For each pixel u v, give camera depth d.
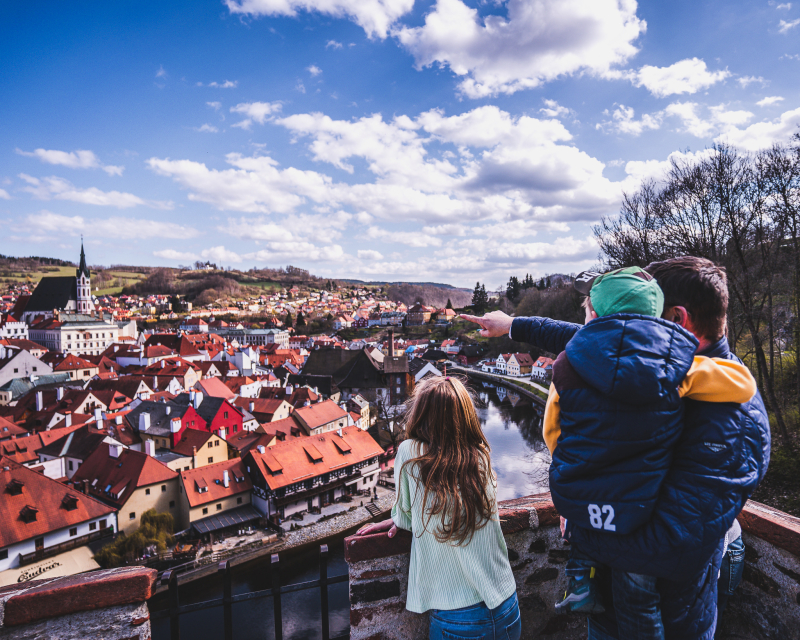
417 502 2.04
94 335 104.31
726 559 2.25
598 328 1.66
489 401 62.25
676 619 1.67
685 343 1.58
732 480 1.49
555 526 2.75
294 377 68.38
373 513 31.94
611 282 1.79
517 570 2.67
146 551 25.22
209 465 30.72
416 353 121.56
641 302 1.70
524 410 55.84
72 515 24.97
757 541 2.56
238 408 43.97
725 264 18.64
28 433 40.91
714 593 1.78
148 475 28.61
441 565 2.01
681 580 1.51
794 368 21.14
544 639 2.75
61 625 2.05
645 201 21.50
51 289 130.88
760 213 18.34
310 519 30.92
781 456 16.52
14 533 22.98
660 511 1.47
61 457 34.06
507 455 36.91
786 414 19.09
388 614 2.36
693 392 1.58
